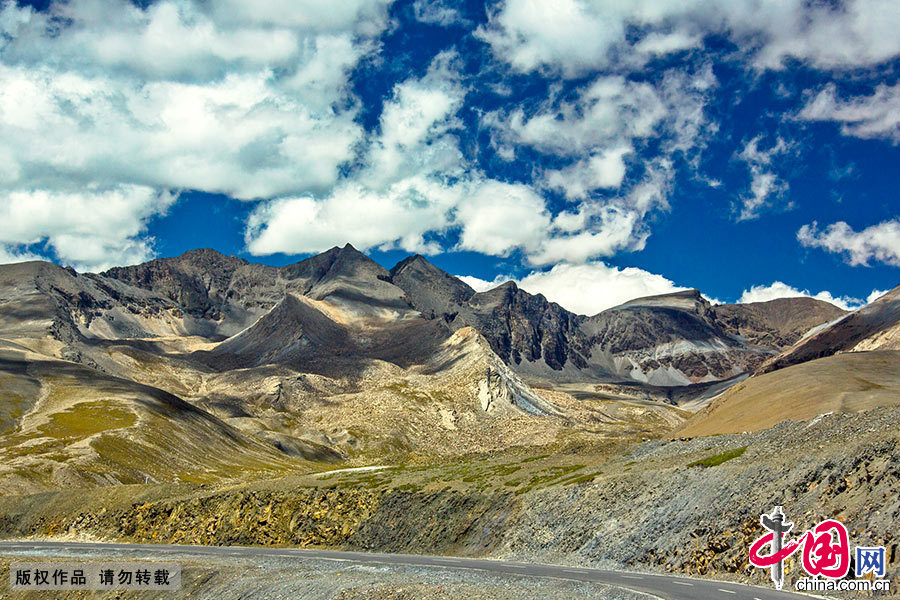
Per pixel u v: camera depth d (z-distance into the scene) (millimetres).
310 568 76438
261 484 116062
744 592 46469
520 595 52781
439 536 87250
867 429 63156
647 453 92250
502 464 108500
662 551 61344
